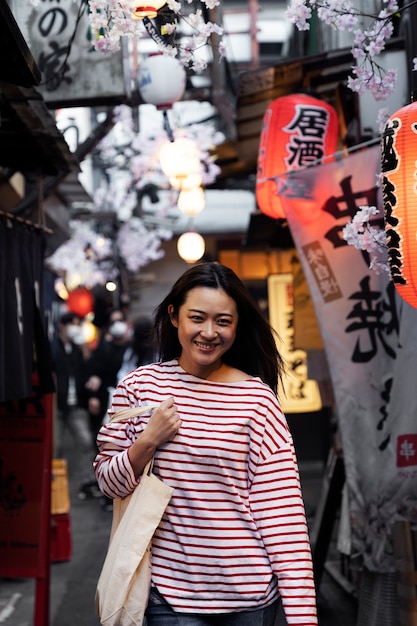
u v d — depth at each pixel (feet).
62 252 61.93
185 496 11.32
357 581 25.05
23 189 36.47
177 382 11.82
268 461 11.43
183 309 11.71
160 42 18.52
